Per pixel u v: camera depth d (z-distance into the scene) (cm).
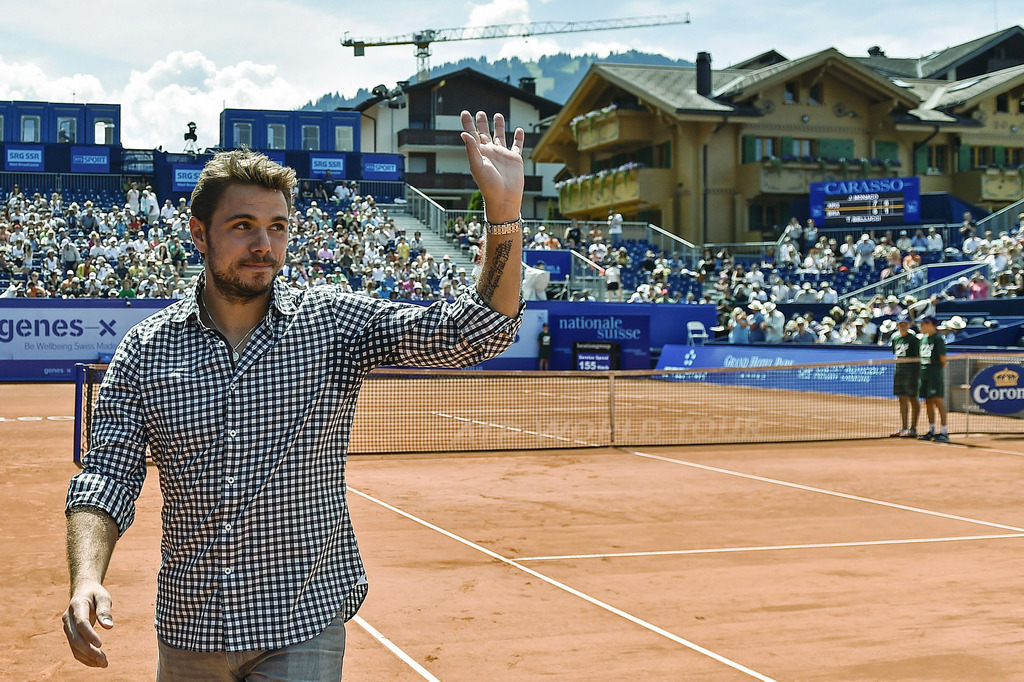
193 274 3522
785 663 558
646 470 1310
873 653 576
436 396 2470
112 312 2916
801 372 2633
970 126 4666
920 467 1344
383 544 854
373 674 536
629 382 2941
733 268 3794
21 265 3312
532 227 4044
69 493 258
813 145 4575
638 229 4128
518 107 7169
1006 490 1152
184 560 264
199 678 266
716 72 4941
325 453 269
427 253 3859
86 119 4828
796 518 981
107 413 264
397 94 7019
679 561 797
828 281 3581
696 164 4472
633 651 577
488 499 1083
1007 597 695
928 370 1625
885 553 828
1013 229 3597
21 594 693
